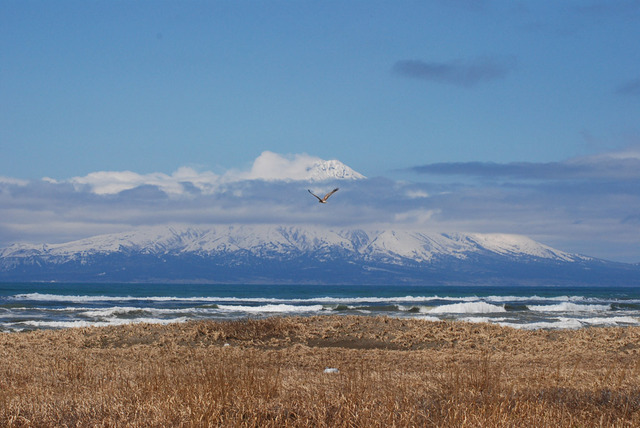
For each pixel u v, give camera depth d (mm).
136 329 39031
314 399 16625
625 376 21812
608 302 127000
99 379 21344
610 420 15445
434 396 17531
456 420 14688
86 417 15758
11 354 30438
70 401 17234
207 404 15625
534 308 88875
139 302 108562
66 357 29438
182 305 98250
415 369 26516
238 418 15102
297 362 29047
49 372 23938
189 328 39219
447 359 30516
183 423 14688
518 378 21250
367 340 37625
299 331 38969
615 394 18078
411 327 40719
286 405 16359
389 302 116938
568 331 40875
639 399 17562
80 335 37250
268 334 38406
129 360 29141
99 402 16906
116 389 18562
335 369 26188
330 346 36438
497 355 32406
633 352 33094
